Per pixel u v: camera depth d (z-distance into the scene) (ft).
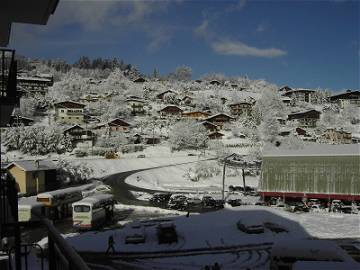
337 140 353.72
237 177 243.81
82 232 120.16
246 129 360.07
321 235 111.24
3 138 295.28
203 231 115.65
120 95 483.10
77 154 294.05
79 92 531.09
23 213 106.83
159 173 257.14
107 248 100.68
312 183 166.71
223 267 85.20
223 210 139.54
